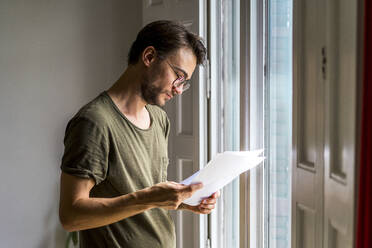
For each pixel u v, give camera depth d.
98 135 1.31
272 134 2.14
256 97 2.20
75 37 3.14
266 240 2.23
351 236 1.23
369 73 1.04
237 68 2.32
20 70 3.06
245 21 2.18
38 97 3.10
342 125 1.32
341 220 1.31
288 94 1.99
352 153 1.22
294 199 1.74
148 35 1.43
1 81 3.02
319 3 1.50
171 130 2.62
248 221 2.26
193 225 2.54
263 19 2.16
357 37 1.18
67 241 3.07
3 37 3.01
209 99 2.46
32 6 3.05
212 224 2.52
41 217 3.17
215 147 2.49
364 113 1.06
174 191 1.25
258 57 2.18
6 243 3.10
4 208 3.08
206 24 2.45
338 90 1.35
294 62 1.69
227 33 2.41
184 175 2.58
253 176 2.24
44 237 3.19
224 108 2.46
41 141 3.13
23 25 3.04
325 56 1.45
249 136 2.21
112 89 1.47
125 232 1.45
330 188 1.40
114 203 1.27
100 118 1.33
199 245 2.52
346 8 1.27
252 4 2.16
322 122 1.50
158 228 1.53
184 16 2.50
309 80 1.61
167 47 1.41
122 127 1.40
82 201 1.28
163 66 1.42
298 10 1.66
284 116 2.03
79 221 1.28
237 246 2.43
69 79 3.15
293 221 1.74
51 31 3.10
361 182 1.07
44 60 3.10
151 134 1.52
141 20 3.15
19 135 3.09
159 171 1.57
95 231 1.45
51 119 3.14
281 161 2.08
